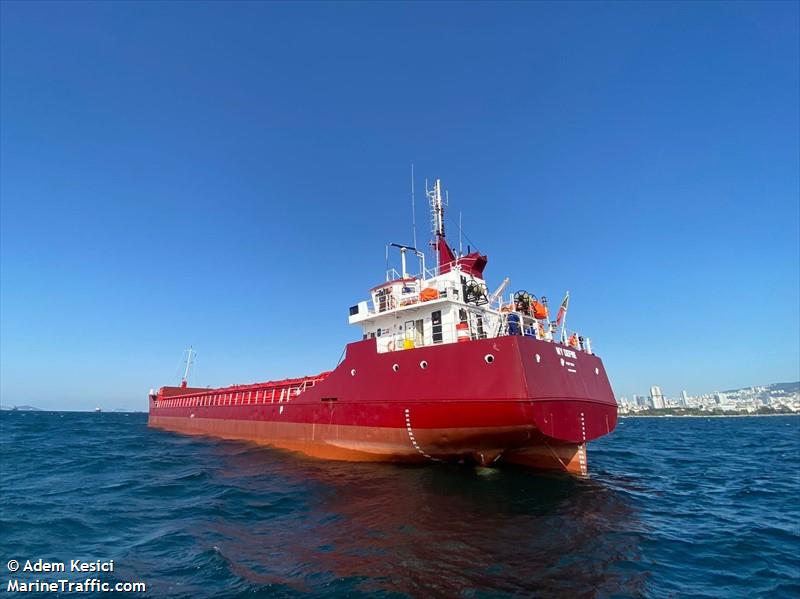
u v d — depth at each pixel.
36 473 22.14
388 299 24.17
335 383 23.95
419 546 10.93
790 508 15.16
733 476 21.56
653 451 33.09
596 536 11.73
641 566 9.91
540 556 10.32
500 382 16.81
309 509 14.59
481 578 9.17
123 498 16.64
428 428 18.88
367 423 21.48
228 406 38.47
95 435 46.06
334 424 23.64
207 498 16.34
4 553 10.88
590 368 21.80
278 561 10.19
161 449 32.19
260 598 8.33
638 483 19.05
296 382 31.27
